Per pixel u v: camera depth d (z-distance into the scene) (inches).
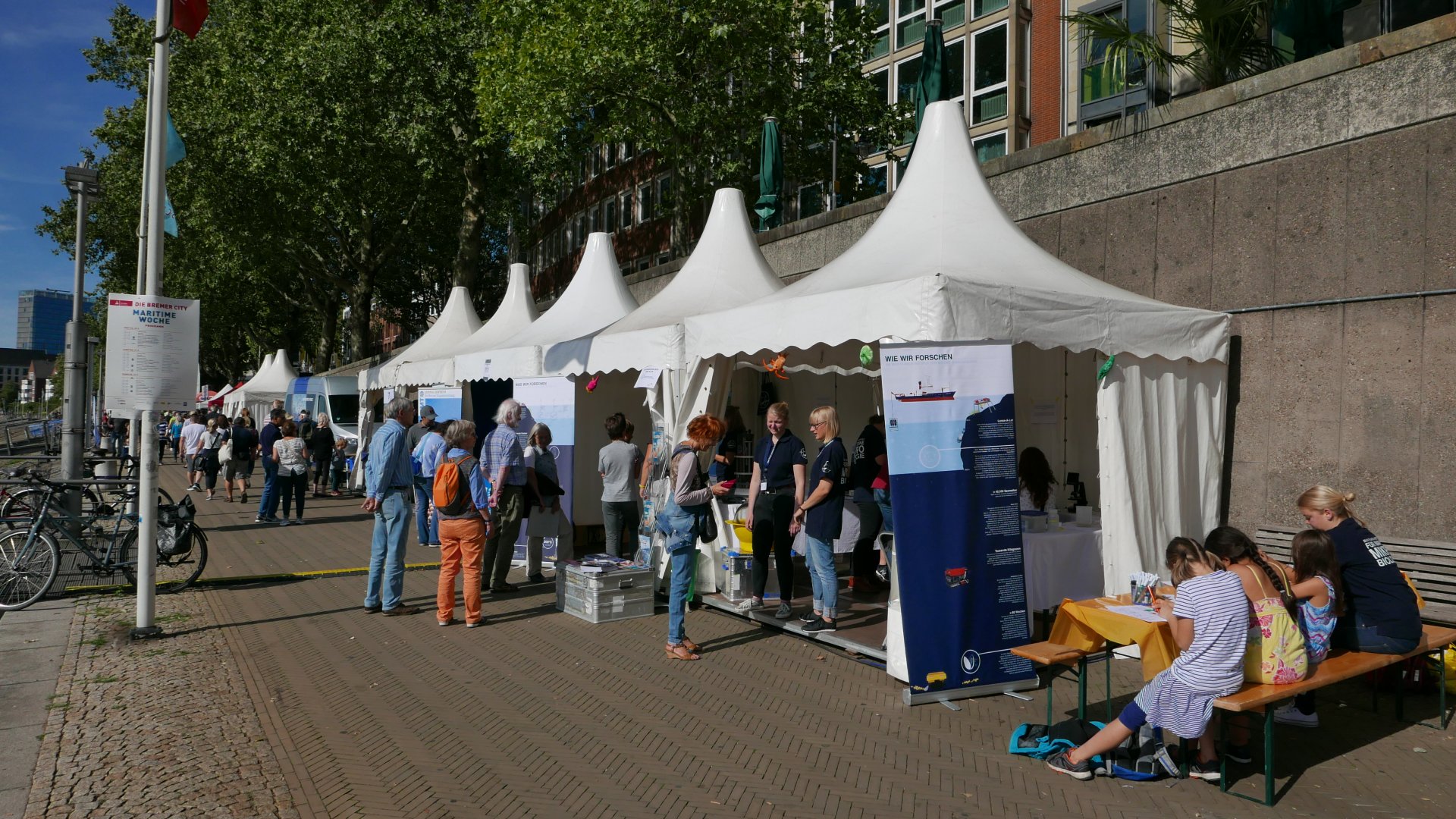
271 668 248.5
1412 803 166.2
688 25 765.9
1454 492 259.0
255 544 486.0
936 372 227.1
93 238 1519.4
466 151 994.7
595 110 909.8
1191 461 295.4
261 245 1168.8
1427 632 217.9
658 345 343.0
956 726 204.7
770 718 209.8
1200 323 295.0
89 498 448.8
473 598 298.5
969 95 1006.4
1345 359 285.9
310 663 254.1
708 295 396.5
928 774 177.9
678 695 226.5
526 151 805.2
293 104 932.0
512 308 601.0
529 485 365.4
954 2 1020.5
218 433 808.3
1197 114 331.0
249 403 1210.0
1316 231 295.0
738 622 305.6
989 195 317.7
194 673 241.9
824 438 276.5
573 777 175.9
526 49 775.7
